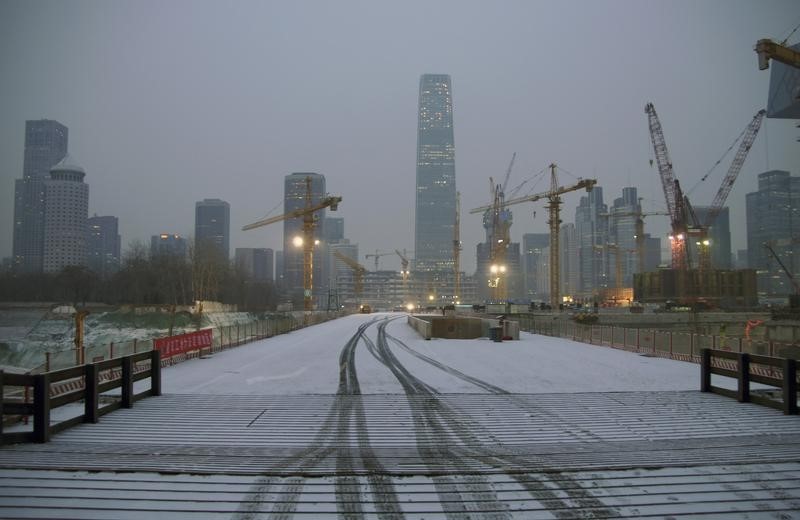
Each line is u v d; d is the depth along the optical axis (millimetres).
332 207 126438
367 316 91875
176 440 10586
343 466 8805
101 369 12406
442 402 14398
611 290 174875
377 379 18625
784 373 13141
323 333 44500
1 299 106125
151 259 112375
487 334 42500
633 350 28703
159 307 80875
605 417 12695
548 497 7598
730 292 112438
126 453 9586
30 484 7930
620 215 198500
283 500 7438
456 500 7465
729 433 11305
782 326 50188
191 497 7516
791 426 11914
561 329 39719
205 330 26781
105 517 6926
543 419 12492
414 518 6934
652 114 130750
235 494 7625
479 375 19672
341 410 13383
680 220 129375
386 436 10930
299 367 22000
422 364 23078
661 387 16922
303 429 11492
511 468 8672
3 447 9898
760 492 7871
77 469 8477
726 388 16469
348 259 189875
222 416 12672
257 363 23391
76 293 103000
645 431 11414
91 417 11977
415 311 117625
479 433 11203
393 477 8266
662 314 80438
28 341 43250
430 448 10031
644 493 7770
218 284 111125
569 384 17531
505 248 166250
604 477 8320
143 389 16125
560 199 130250
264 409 13445
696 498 7633
